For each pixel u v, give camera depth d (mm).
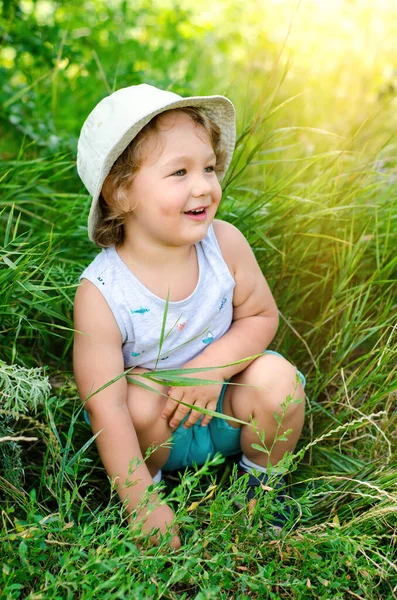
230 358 2027
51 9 4172
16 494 1793
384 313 2457
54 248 2500
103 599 1396
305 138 3287
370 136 3082
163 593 1440
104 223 1957
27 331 2344
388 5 4363
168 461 2129
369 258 2754
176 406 1959
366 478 1947
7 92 3301
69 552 1444
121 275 1926
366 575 1604
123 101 1828
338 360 2391
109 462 1871
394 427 2191
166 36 4965
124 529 1505
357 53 3896
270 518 1614
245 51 4766
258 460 2096
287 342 2578
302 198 2549
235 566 1663
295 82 3779
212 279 2020
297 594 1608
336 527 1615
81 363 1902
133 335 1940
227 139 2125
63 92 3621
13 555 1527
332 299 2494
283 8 4879
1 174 2719
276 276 2654
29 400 1637
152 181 1806
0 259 2035
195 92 3625
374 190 2771
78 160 1950
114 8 4672
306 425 2316
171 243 1881
